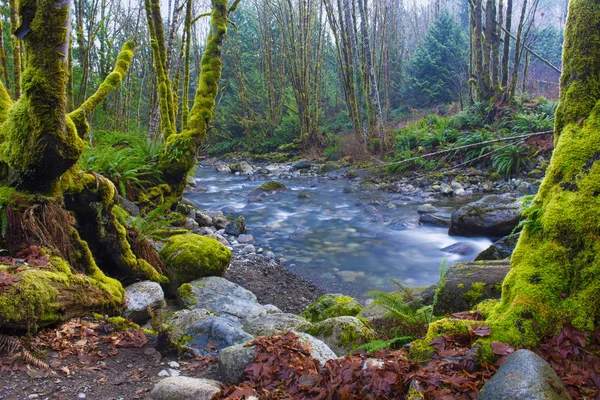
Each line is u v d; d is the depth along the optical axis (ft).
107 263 15.64
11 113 12.84
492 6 49.70
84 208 14.75
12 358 9.23
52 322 10.53
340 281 20.03
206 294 15.30
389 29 91.86
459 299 10.80
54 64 11.98
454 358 7.48
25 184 13.07
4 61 24.27
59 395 8.43
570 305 7.75
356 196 39.09
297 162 63.00
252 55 97.55
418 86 84.23
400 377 7.36
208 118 28.22
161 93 30.66
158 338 10.59
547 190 9.02
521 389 5.93
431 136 47.96
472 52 63.05
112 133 39.04
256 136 84.33
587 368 6.97
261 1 88.89
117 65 15.92
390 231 27.66
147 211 25.18
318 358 9.03
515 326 7.67
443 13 86.53
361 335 10.53
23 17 11.78
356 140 57.52
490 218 24.41
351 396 7.30
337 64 90.94
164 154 27.76
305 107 71.92
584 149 8.81
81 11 41.47
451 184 38.81
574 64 9.42
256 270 20.31
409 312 11.31
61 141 12.42
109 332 11.10
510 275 8.55
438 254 23.15
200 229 26.00
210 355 10.30
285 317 12.00
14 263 11.34
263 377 8.34
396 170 46.11
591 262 7.90
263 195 40.09
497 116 48.16
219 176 57.88
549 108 46.11
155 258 16.71
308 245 25.22
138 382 9.14
